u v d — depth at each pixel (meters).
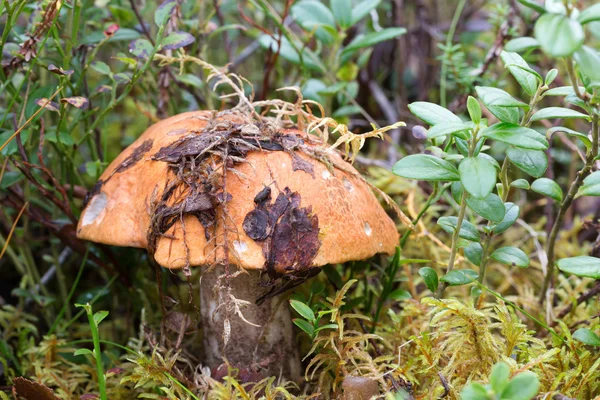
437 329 0.38
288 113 0.39
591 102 0.33
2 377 0.42
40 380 0.39
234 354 0.38
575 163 0.52
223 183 0.35
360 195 0.37
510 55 0.35
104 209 0.38
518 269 0.48
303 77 0.48
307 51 0.48
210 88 0.49
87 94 0.43
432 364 0.36
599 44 0.59
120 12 0.45
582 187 0.34
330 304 0.40
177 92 0.49
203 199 0.35
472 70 0.48
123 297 0.47
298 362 0.40
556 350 0.34
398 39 0.58
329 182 0.36
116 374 0.40
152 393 0.38
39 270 0.50
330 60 0.48
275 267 0.34
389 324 0.43
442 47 0.48
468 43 0.59
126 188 0.37
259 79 0.61
